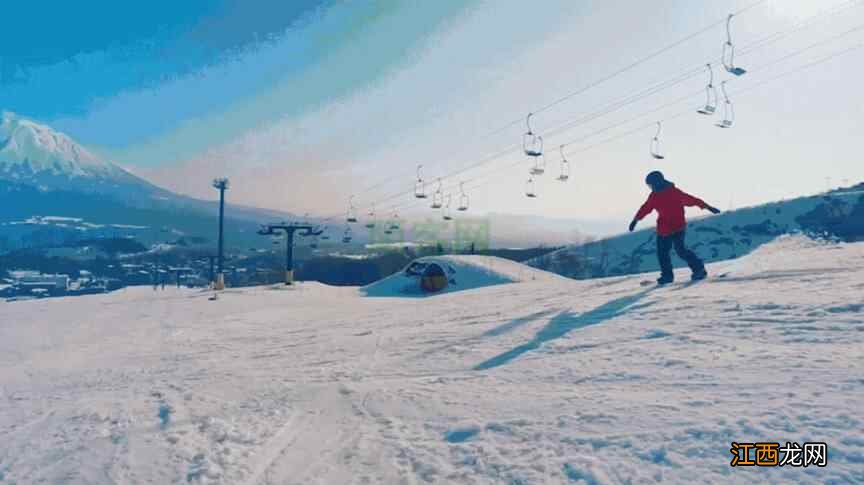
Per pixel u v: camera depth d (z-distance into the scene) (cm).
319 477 384
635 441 369
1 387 930
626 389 483
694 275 1102
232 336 1343
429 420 478
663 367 529
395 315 1373
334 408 544
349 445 439
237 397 618
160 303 2717
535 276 3331
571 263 6500
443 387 573
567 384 526
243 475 394
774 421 363
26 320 2198
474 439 420
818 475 296
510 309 1126
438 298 1842
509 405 485
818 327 590
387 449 423
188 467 414
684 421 388
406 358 762
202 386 699
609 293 1119
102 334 1658
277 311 2030
